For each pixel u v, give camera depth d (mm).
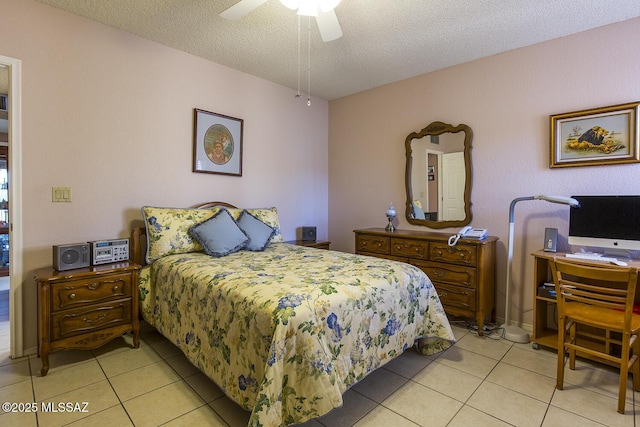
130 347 2445
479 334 2715
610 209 2330
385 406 1774
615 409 1749
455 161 3236
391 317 1924
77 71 2465
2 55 2160
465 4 2240
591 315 1872
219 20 2502
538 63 2773
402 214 3709
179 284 2148
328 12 1896
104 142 2607
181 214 2777
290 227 4047
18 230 2236
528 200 2762
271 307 1462
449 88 3301
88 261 2324
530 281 2836
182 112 3055
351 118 4195
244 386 1506
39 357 2258
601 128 2482
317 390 1396
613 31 2445
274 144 3840
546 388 1952
